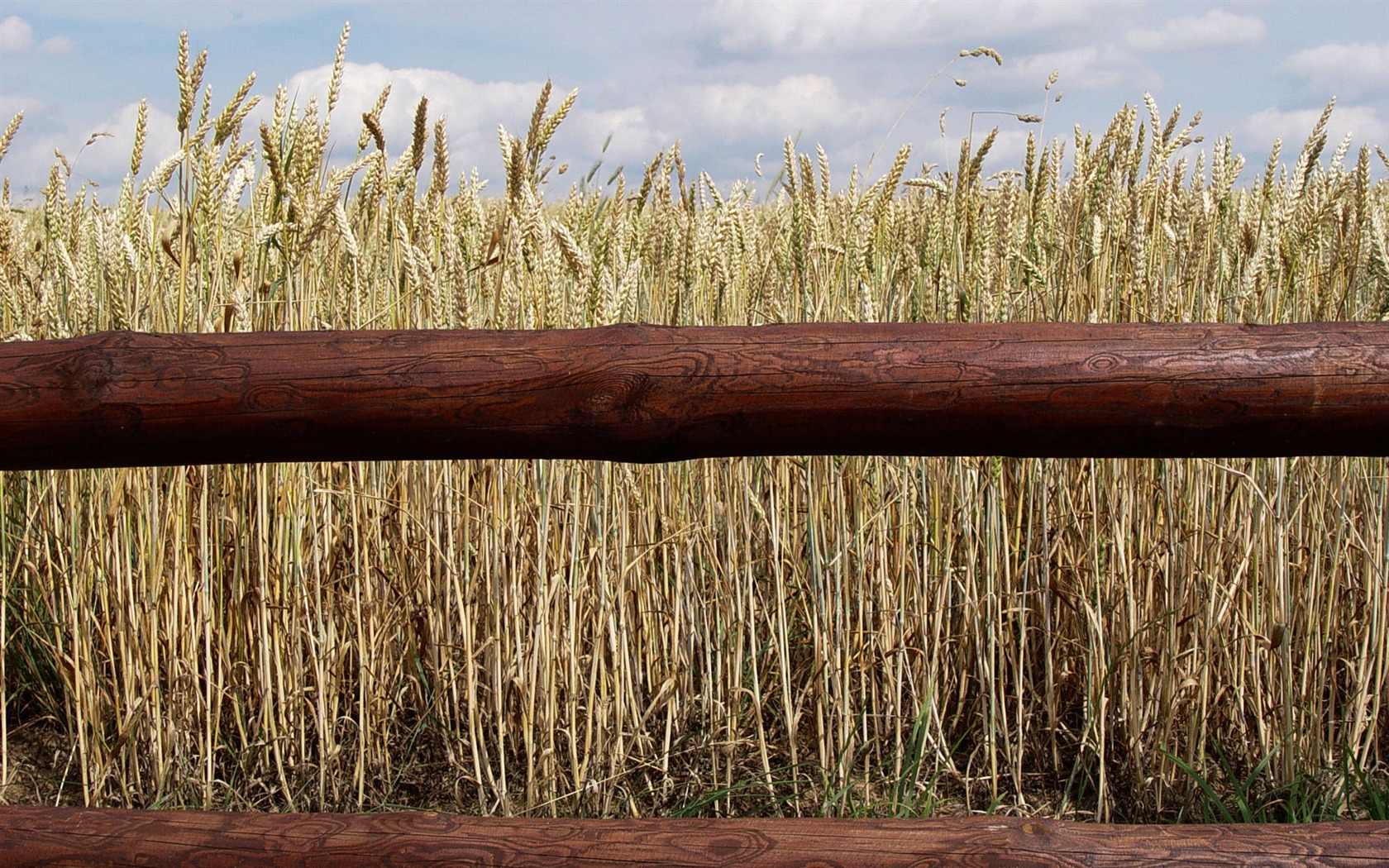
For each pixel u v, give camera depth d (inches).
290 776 122.3
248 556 118.9
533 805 113.3
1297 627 126.6
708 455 47.1
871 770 125.7
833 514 118.8
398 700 129.2
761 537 136.5
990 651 117.3
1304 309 132.0
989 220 129.5
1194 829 48.8
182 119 107.7
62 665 120.3
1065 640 130.3
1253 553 119.2
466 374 45.0
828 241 132.8
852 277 133.7
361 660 113.8
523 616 122.6
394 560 129.0
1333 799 115.8
